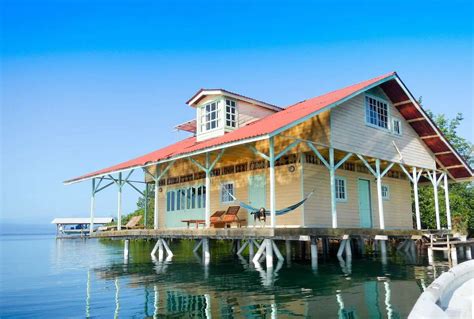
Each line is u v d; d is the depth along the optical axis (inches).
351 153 577.6
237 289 364.2
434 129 704.4
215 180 729.6
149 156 778.8
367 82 602.5
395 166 744.3
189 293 352.8
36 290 398.0
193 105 730.2
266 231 452.1
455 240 660.1
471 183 1194.6
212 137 678.5
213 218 640.4
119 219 705.0
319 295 328.8
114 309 302.7
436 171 805.2
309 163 612.4
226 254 732.0
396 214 776.9
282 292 344.8
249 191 666.8
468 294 236.8
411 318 155.3
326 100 566.3
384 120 663.8
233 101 686.5
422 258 612.1
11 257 830.5
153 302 321.7
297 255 657.6
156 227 666.2
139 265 595.5
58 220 2199.8
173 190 825.5
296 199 600.1
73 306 318.0
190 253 776.9
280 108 753.0
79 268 595.2
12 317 285.1
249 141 458.3
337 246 705.0
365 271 461.1
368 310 276.8
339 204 652.7
